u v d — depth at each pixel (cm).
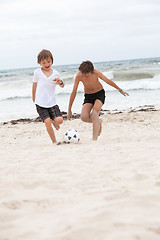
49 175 363
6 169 404
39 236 197
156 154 439
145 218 212
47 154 488
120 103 1477
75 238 188
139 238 181
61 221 218
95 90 594
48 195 290
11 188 318
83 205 253
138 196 261
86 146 545
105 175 352
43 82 565
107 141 632
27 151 536
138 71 2561
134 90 1938
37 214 241
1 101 1819
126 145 535
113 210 230
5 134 848
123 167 383
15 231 210
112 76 2523
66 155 470
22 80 3072
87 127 888
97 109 590
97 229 197
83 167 395
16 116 1290
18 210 253
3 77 4253
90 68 564
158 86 1969
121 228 196
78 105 1488
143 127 809
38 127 949
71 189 307
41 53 554
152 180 315
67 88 2122
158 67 3444
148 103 1416
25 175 369
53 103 580
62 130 855
